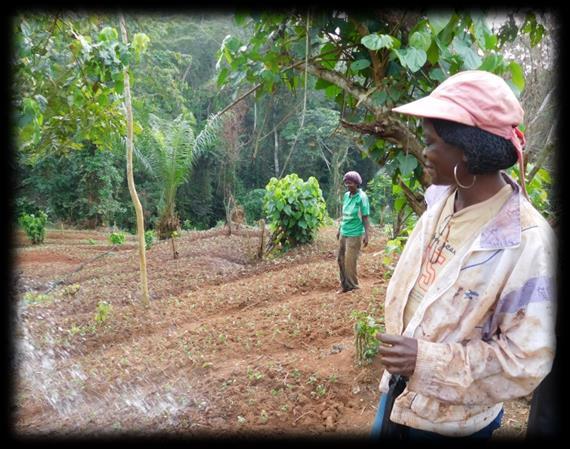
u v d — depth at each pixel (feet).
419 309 5.23
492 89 4.75
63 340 18.93
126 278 32.27
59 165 75.92
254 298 23.75
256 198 92.12
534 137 9.50
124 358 16.69
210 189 98.94
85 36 17.03
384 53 8.96
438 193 6.08
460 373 4.73
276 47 10.04
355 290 22.30
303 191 40.22
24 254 45.73
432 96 5.04
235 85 11.24
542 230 4.78
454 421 5.26
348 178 21.81
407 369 4.88
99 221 79.00
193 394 13.08
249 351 16.02
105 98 18.85
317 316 18.56
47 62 15.12
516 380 4.61
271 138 81.10
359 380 12.57
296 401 12.09
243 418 11.50
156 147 51.88
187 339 17.81
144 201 86.84
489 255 4.85
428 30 8.33
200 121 90.99
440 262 5.41
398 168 9.73
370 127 8.92
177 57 82.17
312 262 33.83
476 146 4.75
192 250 43.57
